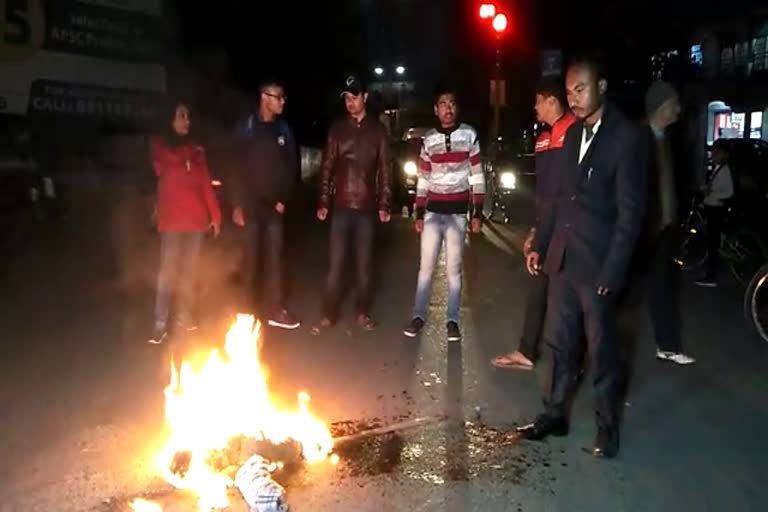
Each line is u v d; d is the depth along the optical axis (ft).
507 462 17.12
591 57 16.49
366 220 27.40
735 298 34.45
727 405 20.89
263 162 26.76
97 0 57.47
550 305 17.94
